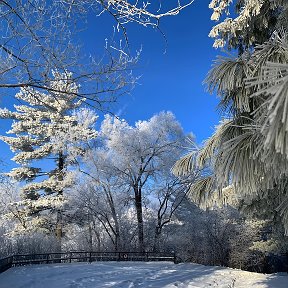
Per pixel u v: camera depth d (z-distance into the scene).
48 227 27.28
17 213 26.42
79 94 3.85
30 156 26.33
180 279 14.30
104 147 27.77
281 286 11.45
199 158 3.61
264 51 2.66
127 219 28.36
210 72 2.98
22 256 20.33
